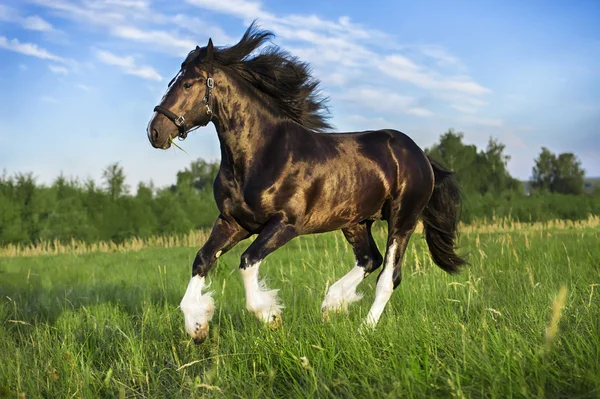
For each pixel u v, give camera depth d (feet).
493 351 12.82
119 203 88.38
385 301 18.33
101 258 52.90
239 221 16.47
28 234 79.77
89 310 20.70
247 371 13.89
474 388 11.37
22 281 30.22
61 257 55.06
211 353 15.28
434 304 19.71
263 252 15.67
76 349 16.34
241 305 21.26
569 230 58.13
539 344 13.04
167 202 90.27
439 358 13.12
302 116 17.81
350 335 14.82
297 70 17.38
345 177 17.39
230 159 16.29
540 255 29.91
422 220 21.22
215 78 15.99
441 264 21.34
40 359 15.51
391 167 18.71
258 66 16.92
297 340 15.03
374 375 12.42
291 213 16.28
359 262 20.01
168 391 13.71
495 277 24.99
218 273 27.02
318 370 13.07
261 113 16.51
